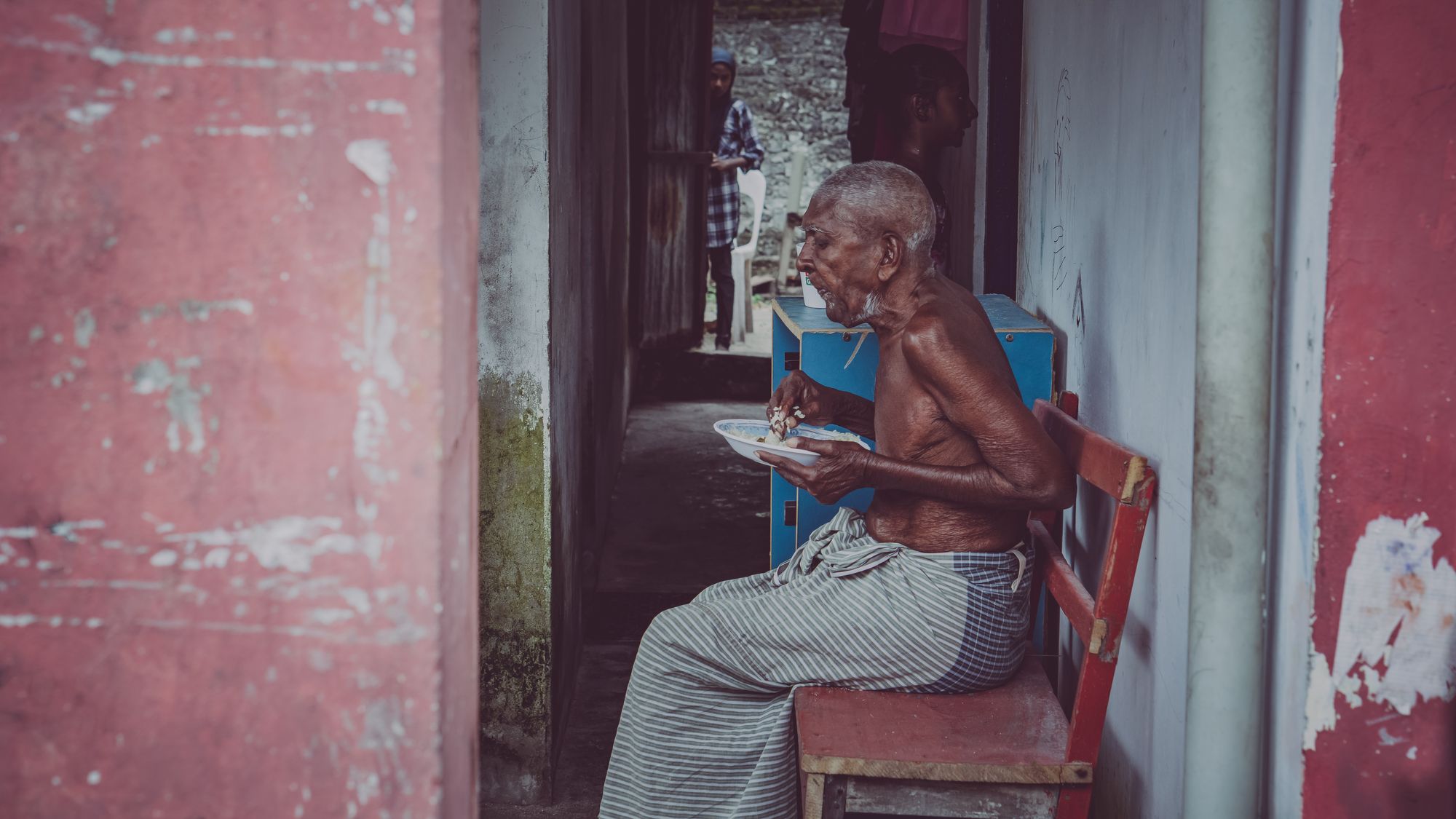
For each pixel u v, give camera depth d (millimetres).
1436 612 1440
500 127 2586
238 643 1161
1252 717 1526
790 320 2826
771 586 2260
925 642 2037
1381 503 1435
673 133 7117
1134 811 2119
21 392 1126
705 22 7020
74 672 1164
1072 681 2596
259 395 1129
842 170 2107
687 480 5707
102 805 1186
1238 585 1499
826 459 2066
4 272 1111
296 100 1093
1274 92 1438
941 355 1961
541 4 2535
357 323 1118
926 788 1863
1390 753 1479
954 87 3211
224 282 1114
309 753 1176
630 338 6863
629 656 3734
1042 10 3332
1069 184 2848
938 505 2100
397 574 1148
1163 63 1979
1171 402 1911
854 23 5391
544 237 2623
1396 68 1368
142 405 1130
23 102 1092
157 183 1103
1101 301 2453
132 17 1086
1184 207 1836
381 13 1080
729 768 2129
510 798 2838
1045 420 2361
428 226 1105
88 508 1143
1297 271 1479
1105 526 2279
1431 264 1390
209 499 1144
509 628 2771
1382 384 1417
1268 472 1500
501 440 2699
